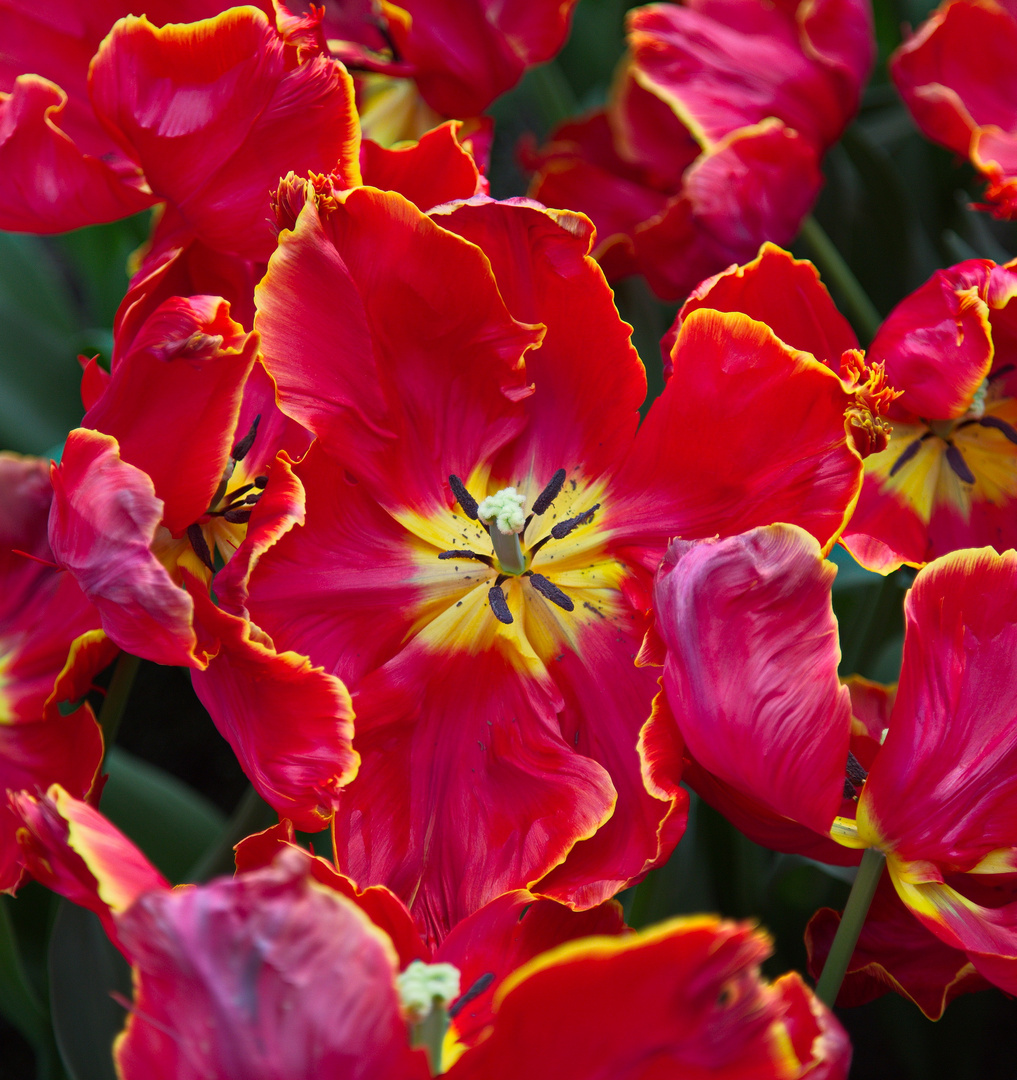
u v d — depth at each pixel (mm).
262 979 481
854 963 607
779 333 618
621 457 609
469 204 582
